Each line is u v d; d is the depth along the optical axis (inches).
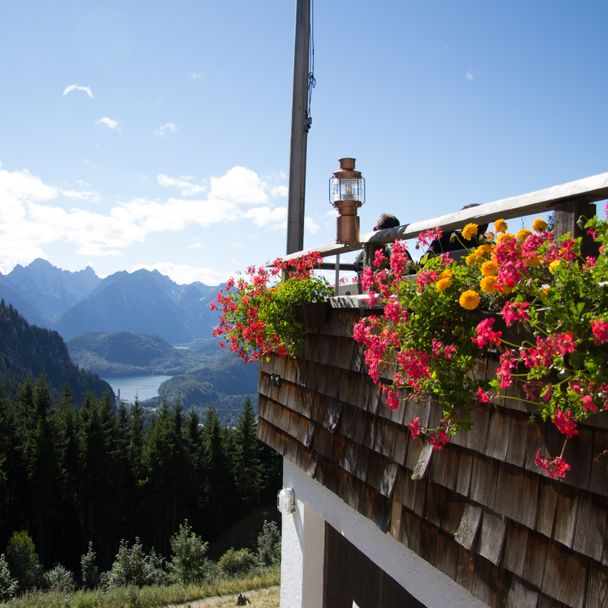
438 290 87.4
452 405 91.1
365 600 180.1
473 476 99.2
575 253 72.7
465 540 99.1
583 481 76.5
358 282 161.6
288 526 211.8
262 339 177.5
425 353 88.8
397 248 103.1
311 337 168.9
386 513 128.7
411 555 125.1
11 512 2041.1
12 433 2178.9
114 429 2573.8
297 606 201.5
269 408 210.7
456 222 107.1
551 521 82.4
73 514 2145.7
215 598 707.4
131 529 2279.8
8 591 1002.1
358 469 141.1
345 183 154.3
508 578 91.2
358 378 141.3
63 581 1268.5
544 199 86.6
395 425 125.5
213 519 2365.9
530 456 86.0
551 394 71.1
